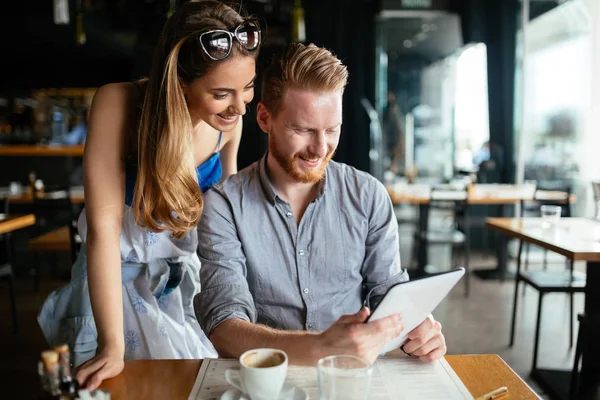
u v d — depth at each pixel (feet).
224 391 3.10
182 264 4.91
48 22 23.30
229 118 3.90
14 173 18.58
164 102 3.73
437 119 21.70
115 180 3.93
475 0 19.53
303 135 3.74
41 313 4.58
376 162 21.56
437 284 3.15
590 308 8.38
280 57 3.79
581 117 17.49
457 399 3.01
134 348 4.66
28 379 9.00
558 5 17.93
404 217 21.68
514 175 19.29
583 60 17.34
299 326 4.22
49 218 17.62
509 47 19.20
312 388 3.14
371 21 21.26
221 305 3.78
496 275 15.42
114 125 3.99
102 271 3.75
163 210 3.92
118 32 22.88
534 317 12.10
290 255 4.17
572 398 7.90
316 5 21.24
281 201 4.12
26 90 27.12
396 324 3.07
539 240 8.72
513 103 19.30
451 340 10.68
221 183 4.25
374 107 21.52
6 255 11.62
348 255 4.23
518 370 9.25
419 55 21.56
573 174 17.72
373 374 3.35
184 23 3.62
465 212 14.76
